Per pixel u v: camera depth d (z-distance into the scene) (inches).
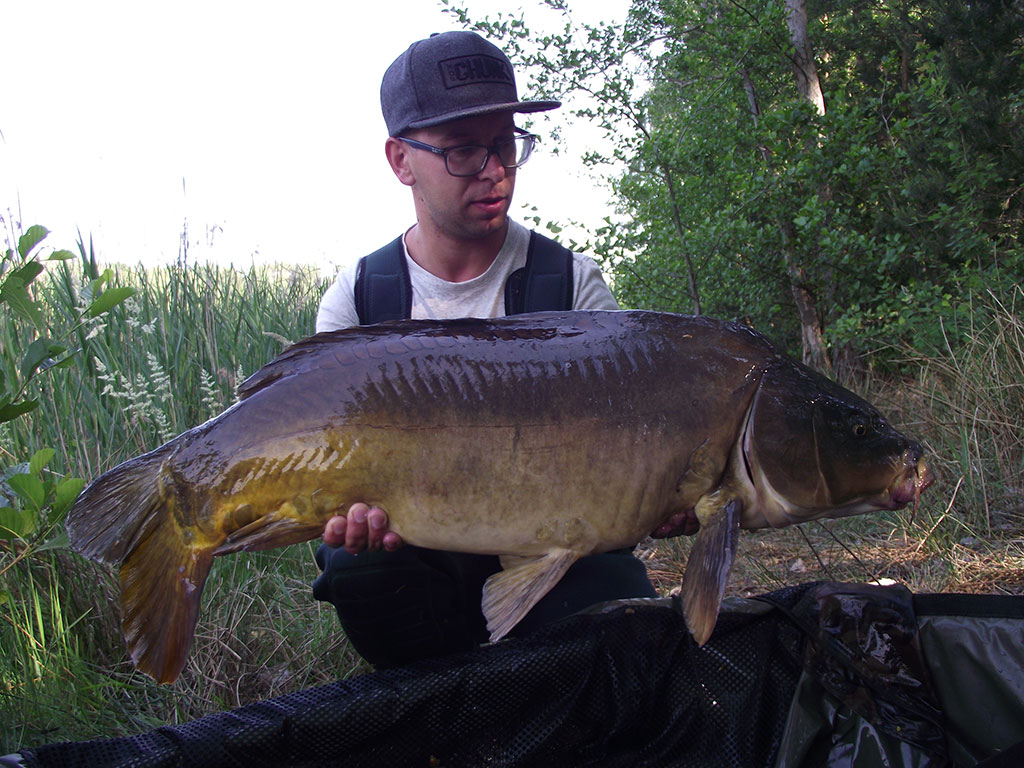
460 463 71.2
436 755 72.2
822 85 382.9
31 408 93.4
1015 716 72.2
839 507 75.8
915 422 175.6
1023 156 267.6
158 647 70.3
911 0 350.9
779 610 77.7
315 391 71.9
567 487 71.9
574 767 76.0
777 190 250.1
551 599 88.4
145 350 146.5
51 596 105.3
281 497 71.4
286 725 66.6
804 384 75.4
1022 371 177.5
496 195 91.7
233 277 180.7
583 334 75.1
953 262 280.4
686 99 321.4
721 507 73.3
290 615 115.3
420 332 75.2
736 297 275.7
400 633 90.7
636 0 265.4
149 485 71.7
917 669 75.8
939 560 131.6
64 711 88.5
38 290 145.8
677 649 77.1
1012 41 285.1
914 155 279.6
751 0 279.3
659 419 72.5
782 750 74.7
